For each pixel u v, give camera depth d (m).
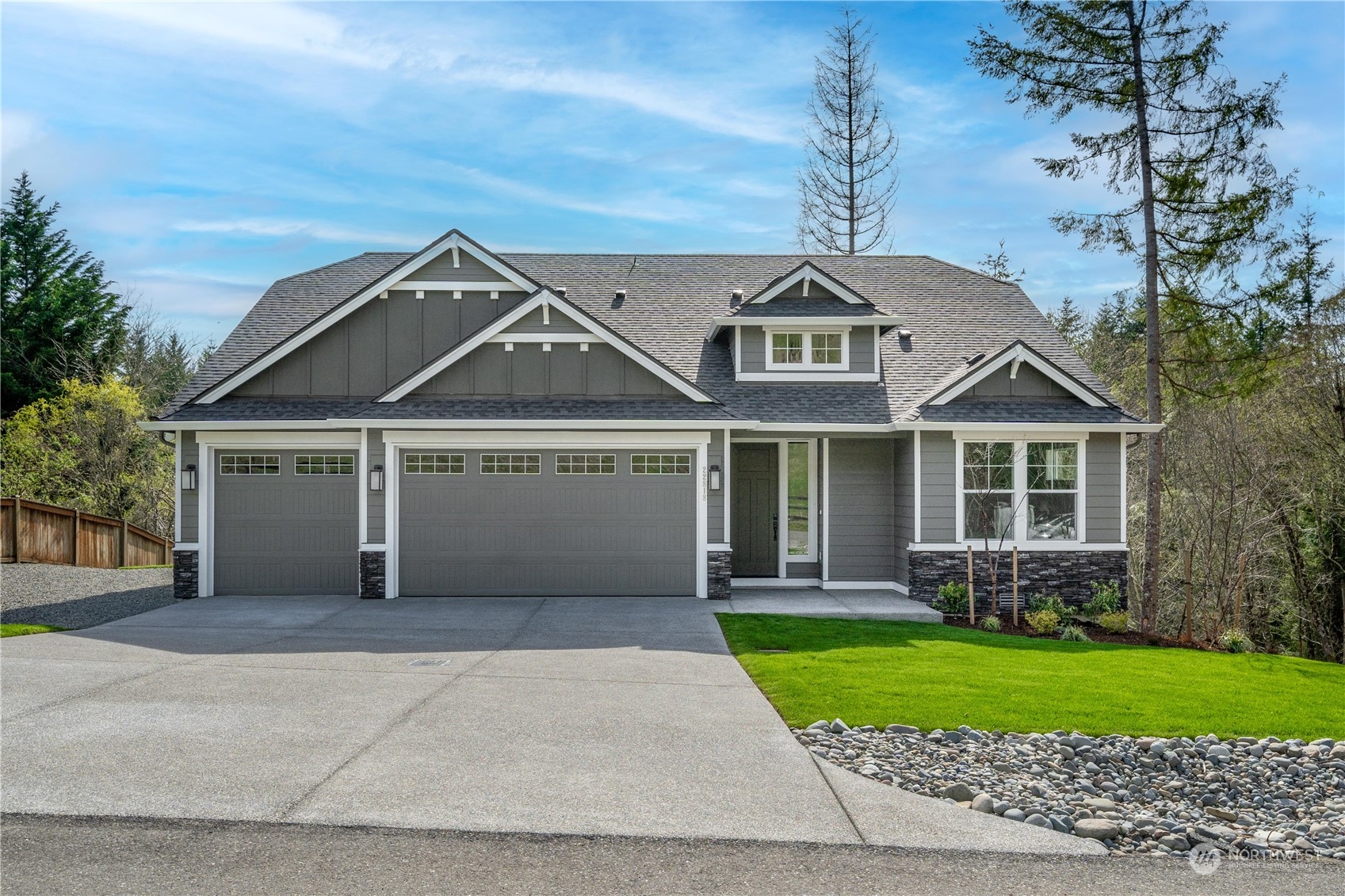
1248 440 21.61
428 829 5.76
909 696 9.24
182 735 7.58
